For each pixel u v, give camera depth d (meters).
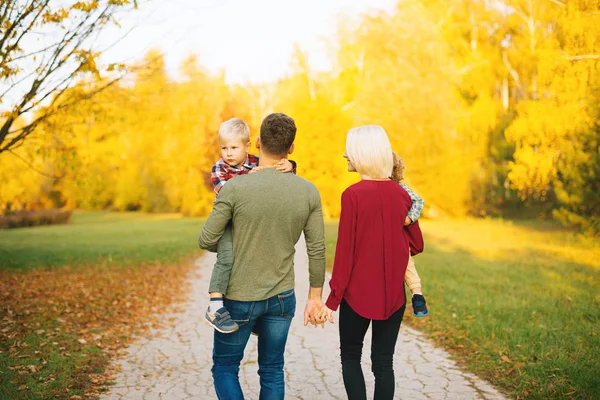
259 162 2.94
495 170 30.62
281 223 2.80
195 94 42.03
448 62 32.22
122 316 7.21
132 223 36.66
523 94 32.81
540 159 14.80
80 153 8.56
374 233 2.91
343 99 41.59
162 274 11.95
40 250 16.52
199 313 7.69
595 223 14.12
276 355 2.94
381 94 31.59
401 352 5.26
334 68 41.88
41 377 4.36
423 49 31.45
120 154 52.66
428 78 31.30
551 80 13.95
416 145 31.02
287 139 2.86
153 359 5.22
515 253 13.94
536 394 3.86
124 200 54.84
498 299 7.55
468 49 36.00
